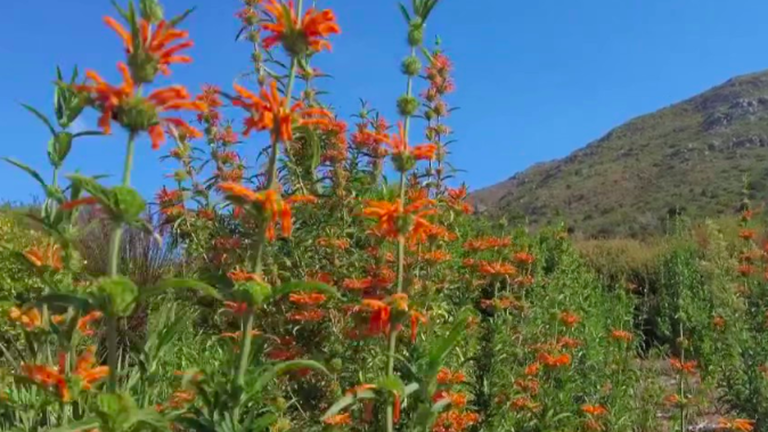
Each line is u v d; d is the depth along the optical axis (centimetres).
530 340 570
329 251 516
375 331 303
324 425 338
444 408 362
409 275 415
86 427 216
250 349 274
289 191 545
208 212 613
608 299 887
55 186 260
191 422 239
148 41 214
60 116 263
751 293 643
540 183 5200
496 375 478
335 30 256
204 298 516
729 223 1069
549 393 507
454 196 578
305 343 467
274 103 247
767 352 566
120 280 210
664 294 869
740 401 563
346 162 559
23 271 450
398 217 304
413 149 317
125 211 208
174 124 216
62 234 256
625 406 586
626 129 5919
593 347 639
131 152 213
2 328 361
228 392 241
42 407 291
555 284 677
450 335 306
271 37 258
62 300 214
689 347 667
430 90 577
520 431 498
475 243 568
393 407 307
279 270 510
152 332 309
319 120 259
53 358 315
